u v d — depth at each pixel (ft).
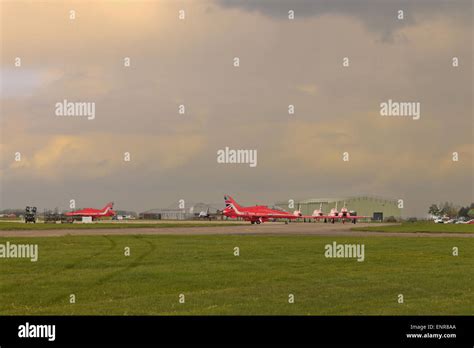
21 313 66.03
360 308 67.87
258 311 66.18
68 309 67.67
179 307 68.49
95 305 69.97
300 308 67.72
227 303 70.64
